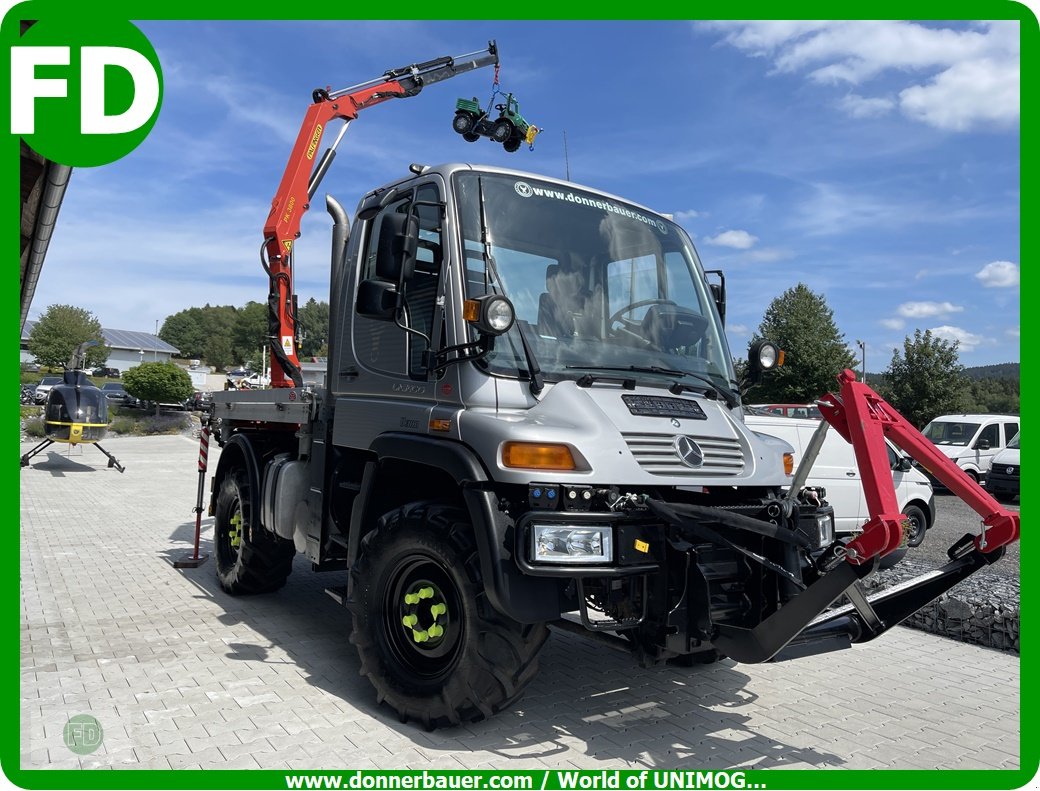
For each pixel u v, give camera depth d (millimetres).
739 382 4934
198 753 3564
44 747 3604
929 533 12273
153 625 5680
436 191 4223
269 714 4035
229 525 6746
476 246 4059
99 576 7293
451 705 3674
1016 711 4312
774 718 4176
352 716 4035
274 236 7227
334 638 5422
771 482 4113
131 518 10992
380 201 4328
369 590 4078
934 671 5012
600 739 3844
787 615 3332
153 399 34281
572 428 3602
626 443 3652
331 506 4945
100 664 4789
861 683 4766
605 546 3395
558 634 5676
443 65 9492
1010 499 17375
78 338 65938
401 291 3914
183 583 7055
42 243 10258
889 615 3885
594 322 4246
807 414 17391
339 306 5191
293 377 6957
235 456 6730
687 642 3527
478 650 3555
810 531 4039
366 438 4484
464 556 3594
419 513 3830
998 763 3652
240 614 6012
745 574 3797
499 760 3572
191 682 4488
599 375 3955
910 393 37906
